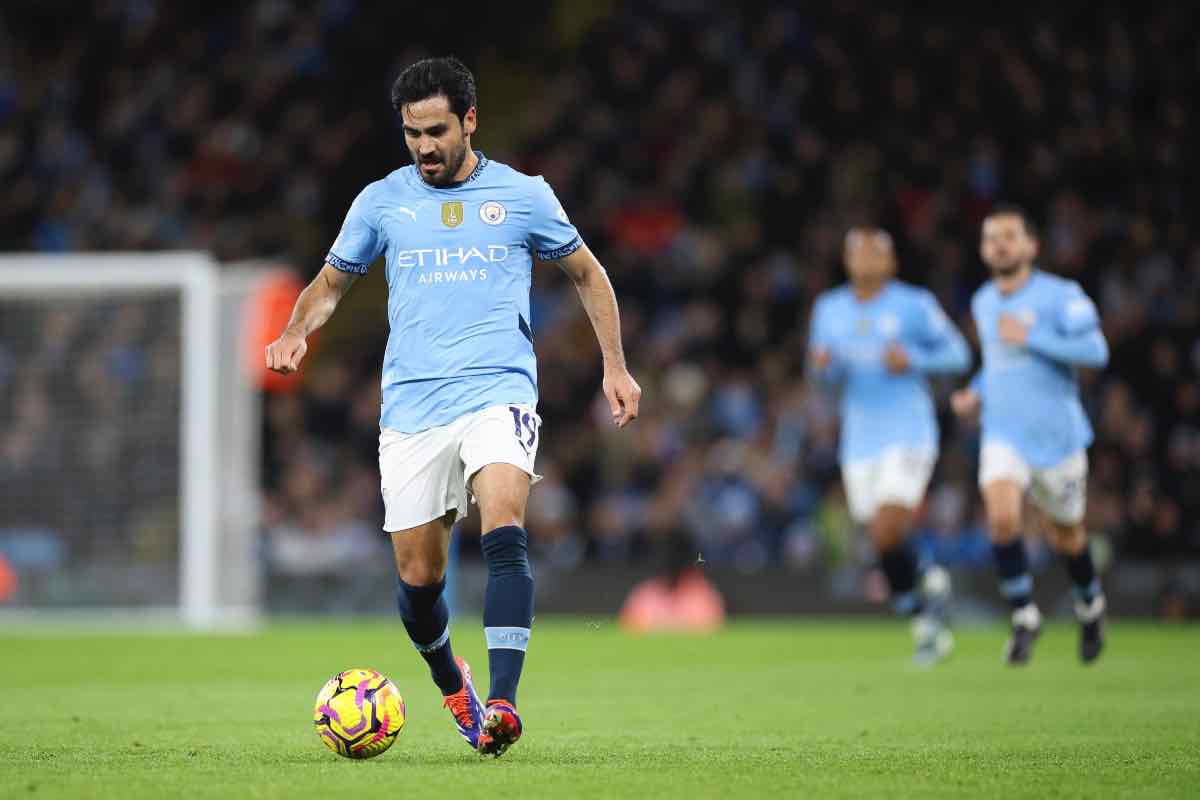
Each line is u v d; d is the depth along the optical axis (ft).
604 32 314.76
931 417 135.13
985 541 219.20
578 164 292.61
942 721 79.92
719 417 246.47
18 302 212.02
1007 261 115.24
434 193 63.93
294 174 299.38
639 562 221.87
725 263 271.90
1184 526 212.64
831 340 134.51
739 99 297.94
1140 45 290.35
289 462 251.19
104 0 316.40
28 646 160.04
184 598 204.23
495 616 59.41
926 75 295.07
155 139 301.02
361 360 265.95
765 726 77.82
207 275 201.36
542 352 259.80
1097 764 60.03
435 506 62.34
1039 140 286.05
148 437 209.26
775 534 225.97
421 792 51.16
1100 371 233.35
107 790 52.03
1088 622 120.88
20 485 210.18
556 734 73.77
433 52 327.88
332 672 123.65
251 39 314.35
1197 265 257.14
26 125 304.30
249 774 56.34
